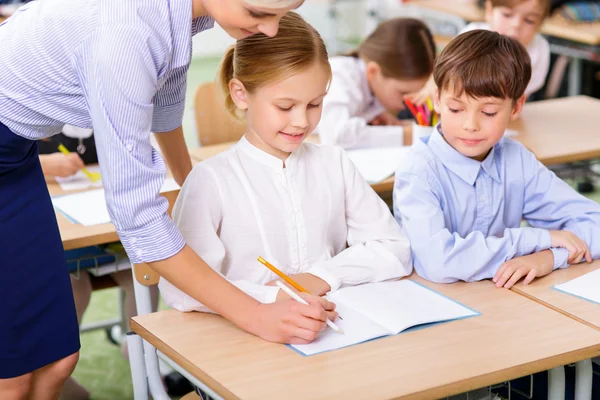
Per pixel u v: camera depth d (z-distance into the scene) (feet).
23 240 5.27
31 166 5.36
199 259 4.96
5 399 5.43
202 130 9.69
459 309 5.36
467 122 6.36
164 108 5.89
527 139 9.16
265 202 5.82
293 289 5.48
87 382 9.13
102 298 11.37
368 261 5.82
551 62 15.80
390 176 8.18
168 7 4.60
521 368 4.63
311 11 24.95
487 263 5.96
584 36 14.47
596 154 8.80
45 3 4.83
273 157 5.84
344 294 5.54
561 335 5.00
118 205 4.68
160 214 4.77
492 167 6.75
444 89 6.44
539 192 6.86
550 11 15.66
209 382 4.53
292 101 5.42
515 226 7.00
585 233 6.50
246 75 5.47
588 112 10.32
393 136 9.35
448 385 4.43
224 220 5.77
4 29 4.95
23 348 5.35
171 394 8.66
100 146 4.59
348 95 9.59
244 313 4.95
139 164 4.58
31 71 4.77
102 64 4.40
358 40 24.72
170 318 5.29
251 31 4.58
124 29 4.41
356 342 4.88
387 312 5.25
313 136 9.86
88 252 7.61
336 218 6.09
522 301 5.55
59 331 5.51
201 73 21.40
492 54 6.26
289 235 5.89
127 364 9.55
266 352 4.79
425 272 6.04
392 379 4.47
